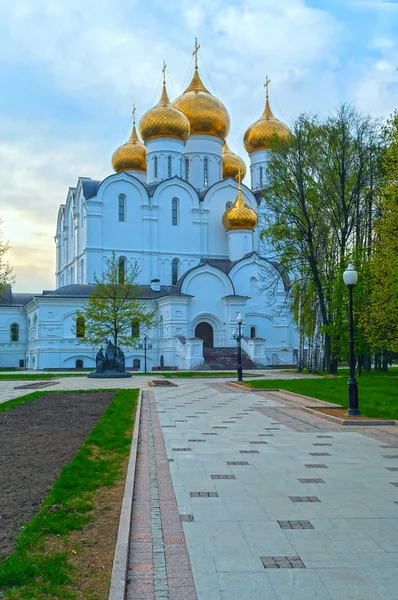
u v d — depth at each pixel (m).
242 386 31.34
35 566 5.83
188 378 42.59
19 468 10.46
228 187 71.19
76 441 13.44
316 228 42.25
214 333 63.16
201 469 10.66
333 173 40.06
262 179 75.69
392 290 26.56
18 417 18.08
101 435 14.02
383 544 6.76
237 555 6.42
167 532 7.16
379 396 23.78
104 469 10.41
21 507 7.98
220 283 63.47
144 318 50.00
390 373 43.50
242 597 5.41
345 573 5.94
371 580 5.77
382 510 8.09
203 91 74.38
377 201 38.75
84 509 7.90
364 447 12.93
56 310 59.09
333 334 37.16
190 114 72.06
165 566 6.11
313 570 6.01
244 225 67.81
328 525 7.45
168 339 60.16
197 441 13.70
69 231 74.88
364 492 9.04
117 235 65.12
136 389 30.20
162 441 13.68
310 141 40.84
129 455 11.80
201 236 69.25
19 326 68.56
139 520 7.63
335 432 15.16
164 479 9.89
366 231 40.69
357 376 39.00
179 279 62.84
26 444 13.03
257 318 66.12
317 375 43.03
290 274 62.62
